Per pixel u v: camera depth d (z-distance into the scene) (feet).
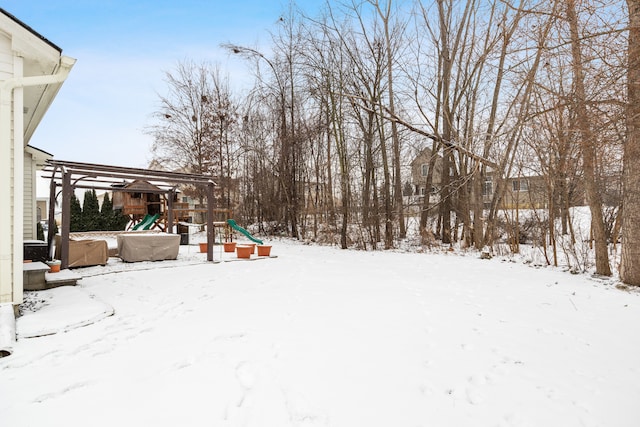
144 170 27.73
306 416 7.41
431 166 46.78
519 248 38.24
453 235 50.70
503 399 8.11
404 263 30.81
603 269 23.99
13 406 7.65
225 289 19.89
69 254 26.89
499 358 10.32
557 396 8.23
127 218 69.10
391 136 47.29
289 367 9.64
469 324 13.38
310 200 63.52
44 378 8.95
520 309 15.48
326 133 58.59
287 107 60.95
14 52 14.20
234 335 12.15
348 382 8.84
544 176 31.04
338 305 16.11
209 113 68.44
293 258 34.63
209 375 9.14
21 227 14.24
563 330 12.76
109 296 18.19
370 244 46.73
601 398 8.16
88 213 65.72
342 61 45.62
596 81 17.16
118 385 8.61
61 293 17.98
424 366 9.76
